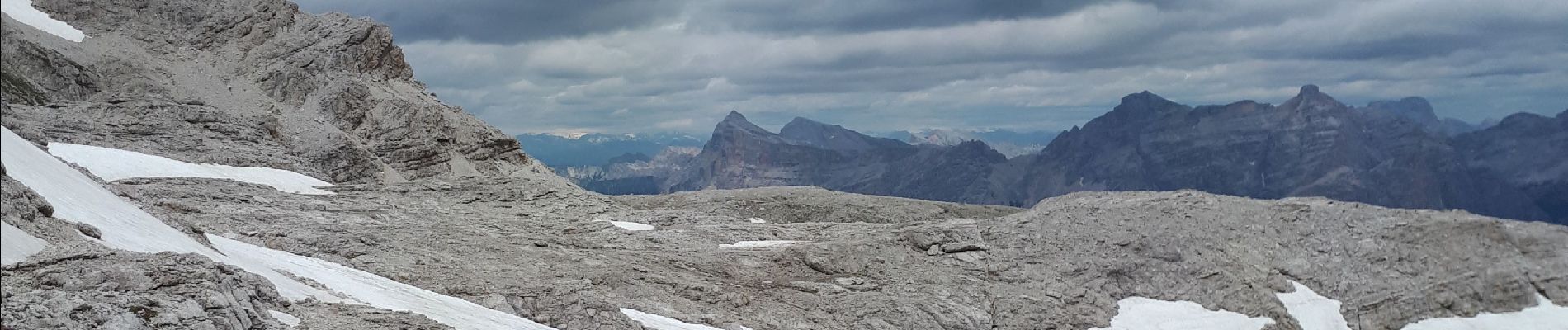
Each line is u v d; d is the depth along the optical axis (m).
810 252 56.69
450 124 99.62
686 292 49.22
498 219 64.56
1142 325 54.38
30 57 81.44
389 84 102.25
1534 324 52.91
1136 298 56.56
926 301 52.81
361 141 90.44
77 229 25.89
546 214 68.25
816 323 48.97
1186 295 56.59
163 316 20.55
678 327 41.50
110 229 28.30
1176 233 60.09
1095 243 59.62
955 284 55.59
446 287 42.50
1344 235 59.09
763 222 69.75
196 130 76.88
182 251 29.91
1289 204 62.50
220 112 81.81
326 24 102.62
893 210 85.81
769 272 54.78
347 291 33.38
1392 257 57.09
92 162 63.56
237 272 24.64
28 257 22.28
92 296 20.47
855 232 64.50
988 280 56.47
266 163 75.00
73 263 22.31
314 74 96.00
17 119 68.44
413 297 35.34
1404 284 55.50
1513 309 54.12
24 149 31.22
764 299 50.75
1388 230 58.91
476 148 99.69
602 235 61.59
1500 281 54.72
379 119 93.06
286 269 35.41
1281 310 54.81
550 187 74.50
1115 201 64.44
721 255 56.28
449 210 66.56
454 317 32.22
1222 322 54.72
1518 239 57.00
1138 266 58.03
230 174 69.88
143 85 85.50
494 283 44.56
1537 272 55.16
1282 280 56.59
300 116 89.81
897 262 57.41
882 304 52.06
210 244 35.19
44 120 70.38
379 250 48.75
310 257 43.53
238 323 21.80
